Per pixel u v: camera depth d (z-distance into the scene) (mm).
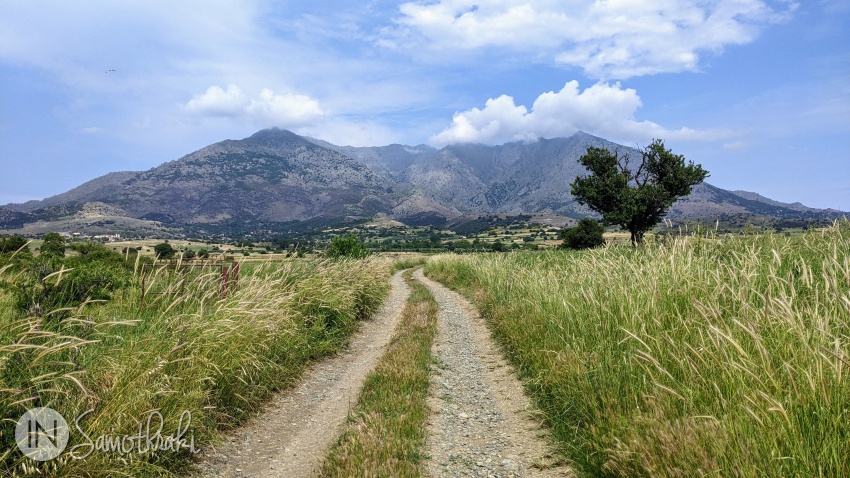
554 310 8539
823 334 3898
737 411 3779
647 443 3791
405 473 4113
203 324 5898
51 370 4219
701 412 4070
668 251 8320
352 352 10000
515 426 5594
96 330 4945
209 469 4516
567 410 5301
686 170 37031
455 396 6773
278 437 5434
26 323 3988
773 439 3166
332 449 4797
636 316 5926
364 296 14617
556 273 11750
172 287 7258
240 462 4734
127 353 4914
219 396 5707
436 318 13125
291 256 12078
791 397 3439
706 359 4504
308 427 5754
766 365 3646
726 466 3199
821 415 3188
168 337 5559
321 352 9188
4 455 3424
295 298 9922
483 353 9383
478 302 15539
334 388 7383
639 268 7613
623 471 3711
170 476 4191
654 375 4887
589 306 7242
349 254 22203
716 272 6430
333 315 11250
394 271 39969
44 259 6500
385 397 6258
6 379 3703
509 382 7355
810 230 9508
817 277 6246
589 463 4215
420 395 6383
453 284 23547
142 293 7184
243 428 5617
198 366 5398
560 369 6133
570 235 45312
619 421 4367
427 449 4867
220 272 8742
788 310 3918
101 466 3814
